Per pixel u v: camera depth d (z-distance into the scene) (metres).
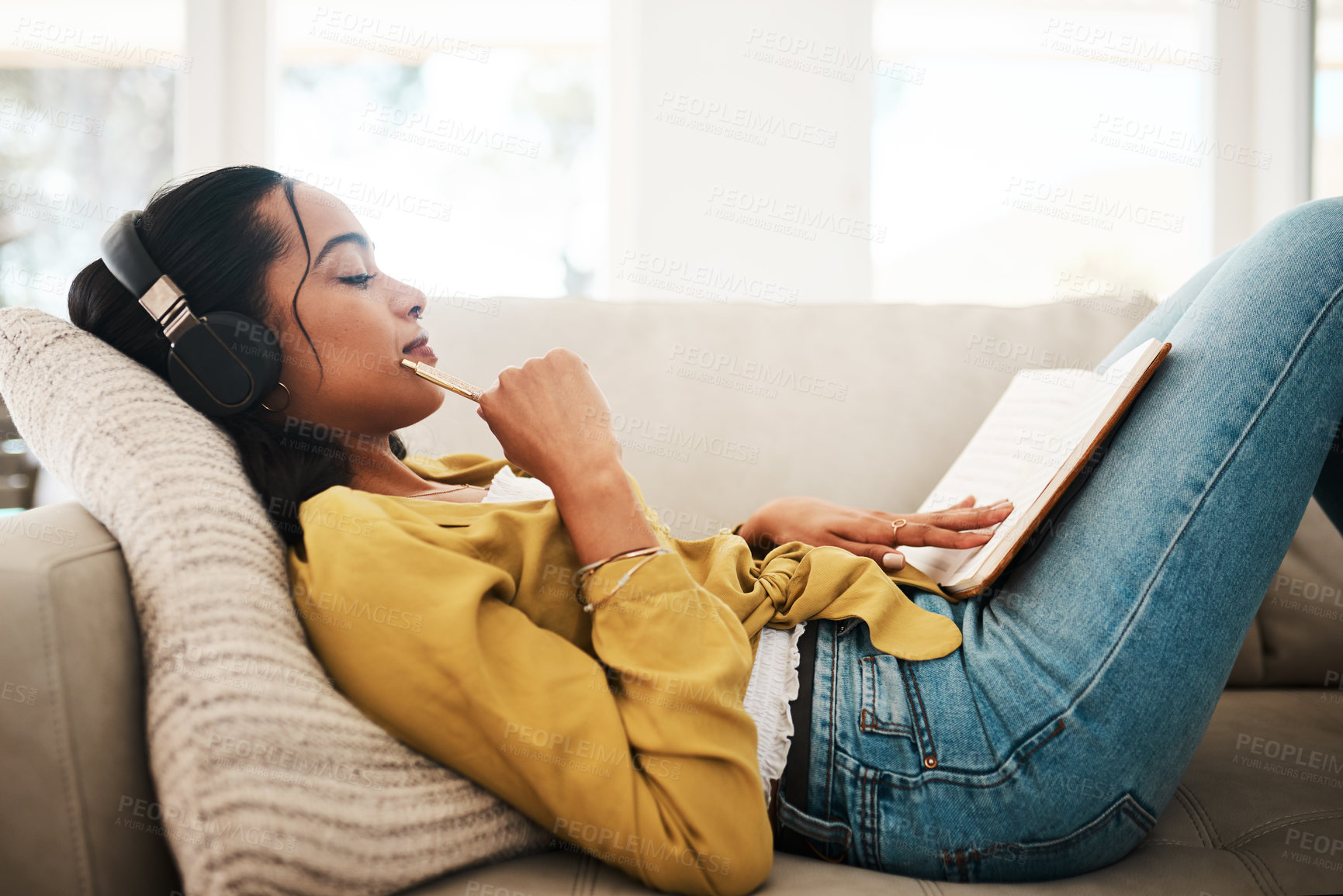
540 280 2.63
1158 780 0.67
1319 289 0.70
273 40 2.43
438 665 0.59
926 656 0.74
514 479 0.92
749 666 0.67
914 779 0.67
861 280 2.59
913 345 1.37
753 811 0.60
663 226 2.58
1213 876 0.67
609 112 2.58
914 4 2.56
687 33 2.54
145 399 0.68
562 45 2.59
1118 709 0.66
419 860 0.56
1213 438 0.69
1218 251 2.54
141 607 0.59
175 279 0.74
